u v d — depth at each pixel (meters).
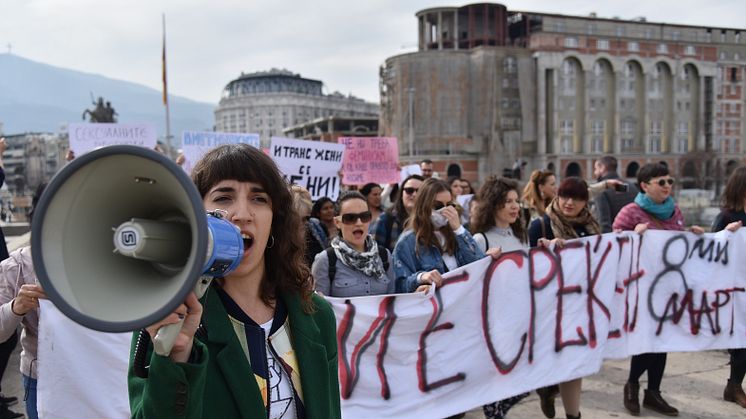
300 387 1.56
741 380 4.38
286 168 6.47
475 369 3.66
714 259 4.52
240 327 1.49
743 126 75.38
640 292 4.31
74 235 1.03
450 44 77.06
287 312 1.61
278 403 1.51
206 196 1.48
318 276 3.48
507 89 65.69
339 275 3.48
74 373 2.77
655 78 70.56
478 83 65.94
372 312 3.37
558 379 3.90
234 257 1.19
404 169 8.44
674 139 71.12
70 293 0.98
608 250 4.11
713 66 72.50
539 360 3.86
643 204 4.52
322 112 183.88
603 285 4.08
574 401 3.99
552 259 3.91
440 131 66.00
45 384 2.73
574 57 66.94
